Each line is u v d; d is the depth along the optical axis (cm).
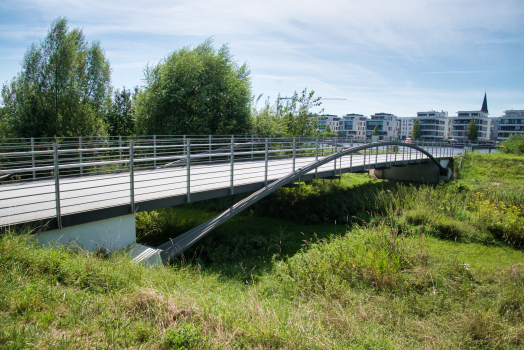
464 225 1104
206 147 2005
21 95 2125
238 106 2167
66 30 2188
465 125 9925
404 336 459
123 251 603
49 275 398
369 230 936
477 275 686
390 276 640
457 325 501
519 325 504
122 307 356
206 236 1024
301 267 677
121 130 2592
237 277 700
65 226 583
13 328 281
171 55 1998
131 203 687
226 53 2195
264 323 372
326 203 1416
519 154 3045
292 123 2909
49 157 1750
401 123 12162
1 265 388
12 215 572
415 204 1380
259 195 1005
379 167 1827
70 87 2177
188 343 306
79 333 299
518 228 1016
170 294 396
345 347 365
